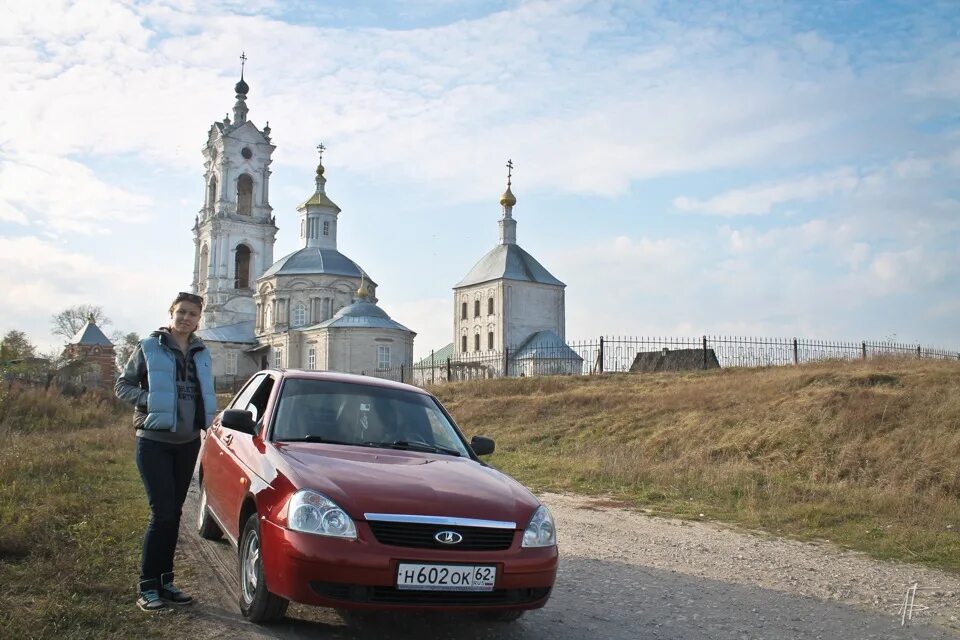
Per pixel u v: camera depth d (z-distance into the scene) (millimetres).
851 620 5957
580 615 5828
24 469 11453
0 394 23656
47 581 5812
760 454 14828
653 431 18094
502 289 72438
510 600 4895
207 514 7809
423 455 6012
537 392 27609
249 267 84250
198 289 85438
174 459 5891
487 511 5008
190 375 5930
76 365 41062
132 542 7379
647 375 27984
